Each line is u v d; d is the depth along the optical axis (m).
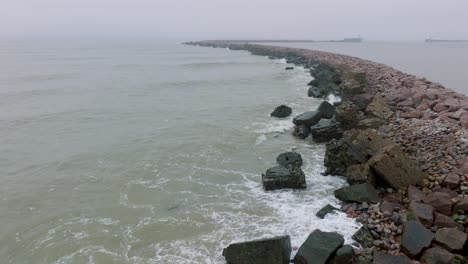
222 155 18.17
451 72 51.88
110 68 63.31
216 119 24.95
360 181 13.55
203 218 12.34
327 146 15.95
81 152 18.97
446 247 9.43
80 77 49.56
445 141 15.45
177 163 17.30
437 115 19.28
